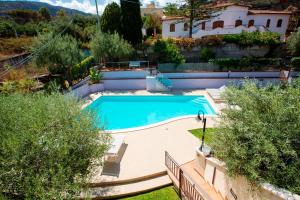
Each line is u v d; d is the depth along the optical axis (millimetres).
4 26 33000
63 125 5332
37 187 4082
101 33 21109
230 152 5207
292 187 4391
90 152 5520
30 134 4629
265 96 5344
